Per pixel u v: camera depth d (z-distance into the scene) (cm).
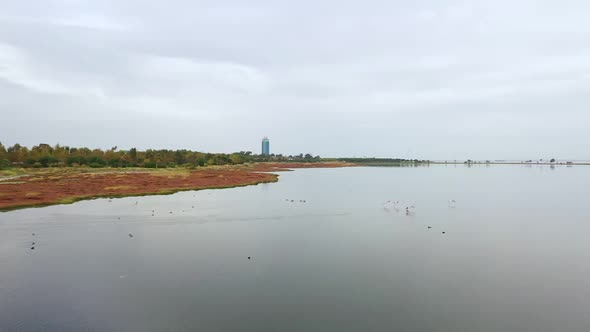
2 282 2491
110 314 2019
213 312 2042
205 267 2823
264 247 3406
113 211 5266
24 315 2006
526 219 4906
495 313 2052
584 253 3238
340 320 1952
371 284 2486
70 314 2019
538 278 2614
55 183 8050
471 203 6562
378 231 4119
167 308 2095
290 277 2611
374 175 16638
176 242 3572
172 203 6156
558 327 1894
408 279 2580
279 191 8406
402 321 1945
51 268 2780
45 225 4269
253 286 2436
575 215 5238
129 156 16400
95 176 10038
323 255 3156
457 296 2286
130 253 3181
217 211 5409
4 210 5262
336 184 10781
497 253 3250
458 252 3262
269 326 1881
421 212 5488
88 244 3469
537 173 19338
